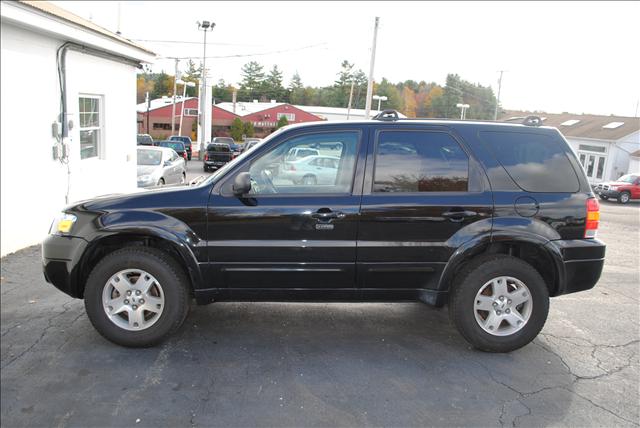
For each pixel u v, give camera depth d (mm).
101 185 9625
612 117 35062
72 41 7926
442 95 78062
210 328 4422
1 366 3627
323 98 104000
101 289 3852
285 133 4035
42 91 7371
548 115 40875
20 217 7016
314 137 4027
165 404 3193
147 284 3889
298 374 3619
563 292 4070
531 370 3775
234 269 3902
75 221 3973
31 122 7145
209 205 3883
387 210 3898
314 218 3875
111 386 3391
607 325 4777
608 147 32219
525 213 3967
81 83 8617
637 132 31719
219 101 101562
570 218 4008
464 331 3984
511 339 3969
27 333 4203
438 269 3951
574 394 3438
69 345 3988
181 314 3938
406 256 3932
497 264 3916
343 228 3895
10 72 6633
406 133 4059
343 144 4035
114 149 10242
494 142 4090
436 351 4062
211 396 3299
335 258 3914
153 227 3844
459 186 3996
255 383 3480
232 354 3910
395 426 3031
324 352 3992
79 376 3510
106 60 9586
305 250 3893
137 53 10281
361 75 89875
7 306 4836
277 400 3273
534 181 4043
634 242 10500
